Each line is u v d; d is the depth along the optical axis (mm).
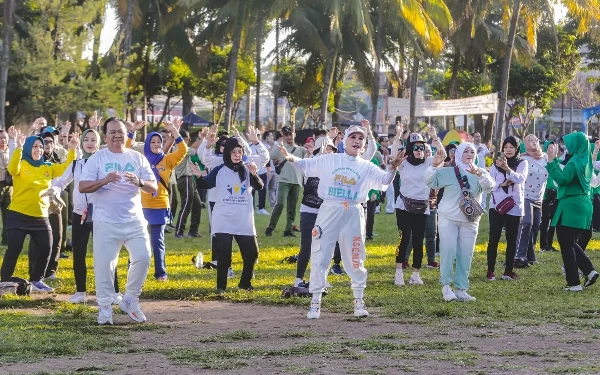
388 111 50969
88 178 12273
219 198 15633
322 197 13164
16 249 15320
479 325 12273
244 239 15695
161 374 9281
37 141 15375
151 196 16625
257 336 11586
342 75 61719
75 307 13953
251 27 46719
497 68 66688
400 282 16562
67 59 46406
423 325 12383
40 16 47969
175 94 65875
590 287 16266
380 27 50969
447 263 14719
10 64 45125
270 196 33125
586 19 44250
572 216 15805
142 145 18562
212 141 17500
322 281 13102
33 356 10266
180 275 17641
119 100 47250
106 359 10125
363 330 12016
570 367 9430
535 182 19406
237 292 15430
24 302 14336
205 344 11070
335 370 9336
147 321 12867
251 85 69500
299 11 49531
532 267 19375
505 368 9414
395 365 9578
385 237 25672
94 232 12477
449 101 47750
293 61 63156
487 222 30938
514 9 45188
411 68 61312
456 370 9336
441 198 15133
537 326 12219
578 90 81812
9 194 21453
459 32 56094
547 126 97625
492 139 66188
